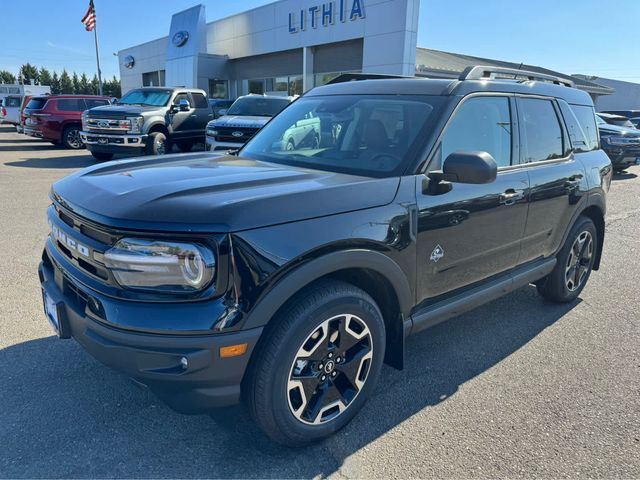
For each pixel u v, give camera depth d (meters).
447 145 2.93
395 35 17.48
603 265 5.83
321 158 3.09
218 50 28.61
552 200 3.74
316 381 2.43
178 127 13.48
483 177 2.52
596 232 4.70
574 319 4.23
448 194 2.83
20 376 3.03
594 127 4.62
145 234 2.03
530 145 3.62
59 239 2.53
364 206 2.43
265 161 3.23
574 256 4.38
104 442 2.49
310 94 3.92
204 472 2.32
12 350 3.32
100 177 2.64
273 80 25.69
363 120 3.16
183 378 2.04
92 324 2.15
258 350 2.20
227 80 28.52
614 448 2.58
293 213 2.20
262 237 2.09
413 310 2.85
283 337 2.21
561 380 3.24
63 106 16.69
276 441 2.41
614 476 2.38
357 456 2.47
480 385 3.15
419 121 2.95
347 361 2.55
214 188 2.31
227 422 2.68
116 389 2.93
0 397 2.81
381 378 3.21
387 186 2.57
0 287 4.36
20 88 39.44
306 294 2.31
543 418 2.82
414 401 2.96
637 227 7.81
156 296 2.05
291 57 24.22
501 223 3.25
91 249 2.19
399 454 2.49
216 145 11.38
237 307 2.05
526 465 2.44
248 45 25.69
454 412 2.85
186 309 2.02
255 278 2.07
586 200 4.20
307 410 2.45
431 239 2.77
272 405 2.26
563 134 4.02
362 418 2.77
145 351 2.02
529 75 3.94
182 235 2.01
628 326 4.11
